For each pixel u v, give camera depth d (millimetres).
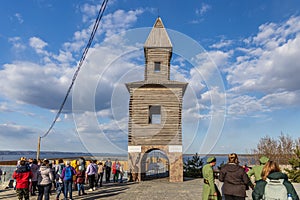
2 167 18078
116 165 16344
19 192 8250
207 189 6543
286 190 3906
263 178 4277
